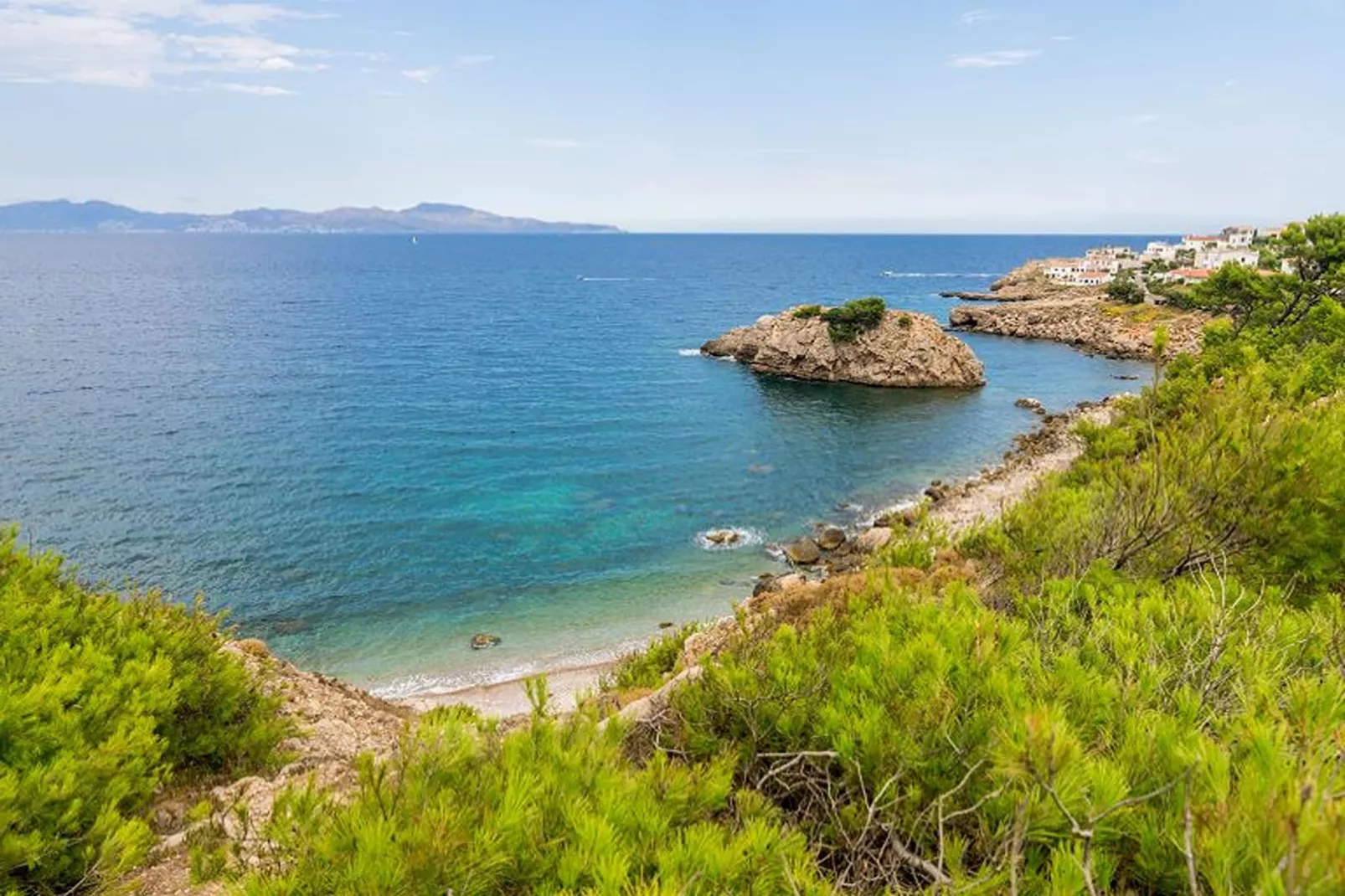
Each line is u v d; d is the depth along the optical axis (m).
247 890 3.00
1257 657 4.00
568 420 56.97
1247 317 33.50
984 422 57.12
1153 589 5.50
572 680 23.11
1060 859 2.40
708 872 2.74
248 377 69.50
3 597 8.05
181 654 8.89
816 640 5.01
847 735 3.62
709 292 164.88
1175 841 2.36
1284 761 2.56
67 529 33.72
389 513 37.31
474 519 36.94
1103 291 120.62
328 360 79.31
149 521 35.03
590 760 3.64
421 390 66.19
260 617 27.36
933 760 3.36
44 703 5.67
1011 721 3.20
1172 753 2.89
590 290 169.62
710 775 3.58
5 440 46.72
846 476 44.72
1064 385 70.06
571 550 33.66
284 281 181.62
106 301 131.12
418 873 2.73
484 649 25.48
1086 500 8.01
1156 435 8.39
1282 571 6.32
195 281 180.62
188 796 7.56
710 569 31.89
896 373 69.81
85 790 5.29
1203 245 168.38
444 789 3.30
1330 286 30.23
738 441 52.09
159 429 50.72
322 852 3.01
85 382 64.69
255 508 37.12
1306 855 1.93
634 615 27.92
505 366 78.31
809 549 32.66
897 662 4.10
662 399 64.94
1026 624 4.74
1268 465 6.83
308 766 8.83
